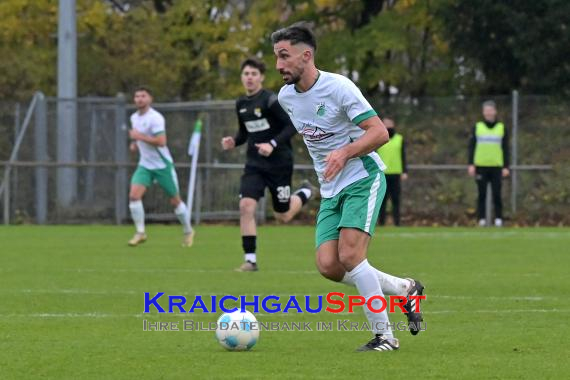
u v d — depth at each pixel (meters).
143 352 22.50
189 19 90.06
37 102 72.81
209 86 90.62
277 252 48.75
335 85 22.41
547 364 20.92
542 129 76.38
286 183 39.53
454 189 78.19
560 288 34.47
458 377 19.55
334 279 23.12
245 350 22.66
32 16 86.94
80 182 73.56
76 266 41.78
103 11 86.31
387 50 88.56
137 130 50.84
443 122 79.19
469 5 81.50
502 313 28.66
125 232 63.53
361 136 22.42
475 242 55.03
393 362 21.12
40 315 28.25
